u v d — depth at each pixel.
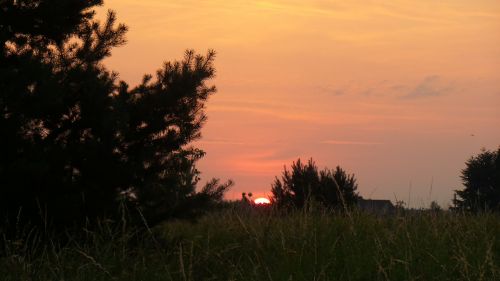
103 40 10.63
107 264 7.86
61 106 9.83
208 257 8.42
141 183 10.09
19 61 9.68
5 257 8.19
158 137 10.38
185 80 10.27
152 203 10.27
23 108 9.37
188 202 10.38
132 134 10.18
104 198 9.73
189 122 10.60
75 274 7.66
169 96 10.18
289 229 9.48
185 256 8.53
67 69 10.32
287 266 7.89
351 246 8.71
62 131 10.11
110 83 10.41
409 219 10.16
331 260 8.19
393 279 7.68
